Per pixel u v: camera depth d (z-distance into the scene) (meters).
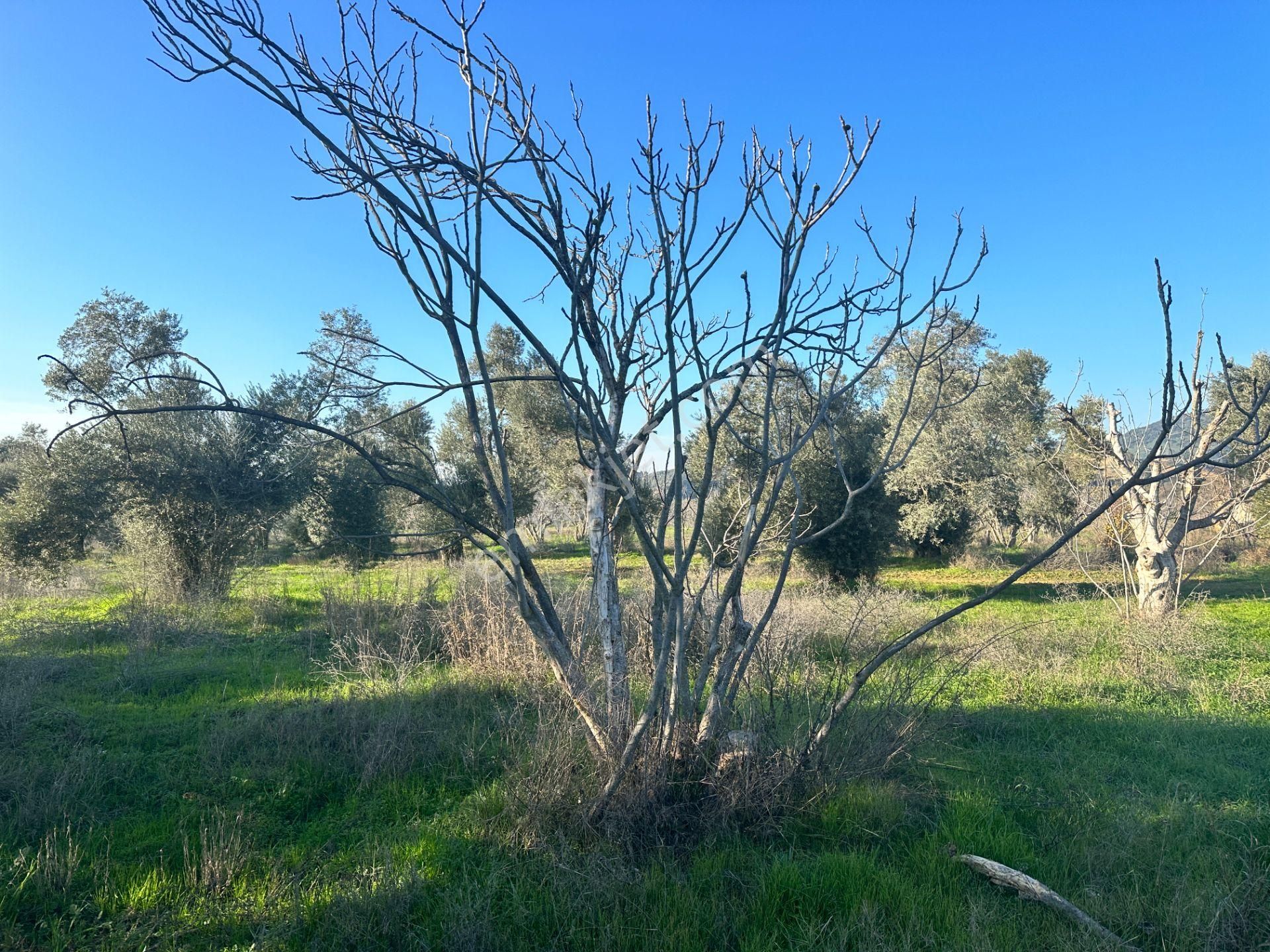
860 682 4.50
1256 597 18.06
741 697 5.27
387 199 3.41
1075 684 8.34
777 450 4.54
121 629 11.04
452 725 6.59
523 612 4.11
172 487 14.15
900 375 21.81
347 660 8.59
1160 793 5.24
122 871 4.13
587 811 4.22
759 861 4.03
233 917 3.65
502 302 3.56
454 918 3.50
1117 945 3.29
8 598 15.06
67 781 5.13
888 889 3.74
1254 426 3.38
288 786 5.32
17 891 3.78
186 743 6.25
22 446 15.84
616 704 4.58
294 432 14.54
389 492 18.48
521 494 27.66
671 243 4.13
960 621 12.13
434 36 3.52
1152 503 13.23
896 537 26.11
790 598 12.91
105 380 11.11
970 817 4.63
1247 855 4.25
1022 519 26.47
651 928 3.45
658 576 4.11
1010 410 23.22
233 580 16.03
